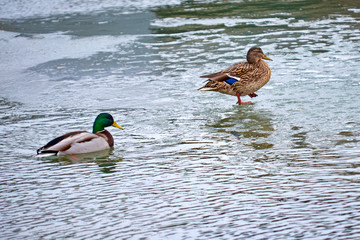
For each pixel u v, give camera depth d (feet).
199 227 24.72
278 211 25.88
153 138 39.68
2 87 56.90
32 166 35.27
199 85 53.57
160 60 63.46
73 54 69.00
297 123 40.81
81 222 26.20
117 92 52.85
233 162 33.53
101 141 37.93
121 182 31.45
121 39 74.90
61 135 39.60
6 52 71.77
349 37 67.41
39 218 26.99
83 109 48.19
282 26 75.31
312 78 52.75
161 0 102.47
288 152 34.71
